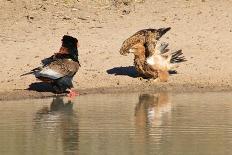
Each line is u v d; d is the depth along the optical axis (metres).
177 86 19.84
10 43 22.84
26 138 13.60
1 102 17.81
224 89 19.59
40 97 18.47
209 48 22.62
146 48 20.14
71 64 18.83
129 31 23.89
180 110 16.45
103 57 21.83
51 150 12.66
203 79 20.47
